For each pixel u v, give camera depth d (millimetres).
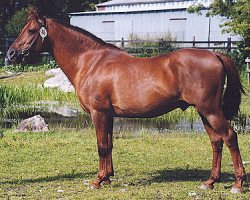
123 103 7625
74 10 44281
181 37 31062
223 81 7395
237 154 7457
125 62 7719
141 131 14016
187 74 7332
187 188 7879
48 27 8047
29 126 13820
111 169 8156
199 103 7340
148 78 7512
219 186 7906
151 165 9750
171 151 11062
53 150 11117
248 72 23141
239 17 24109
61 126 14625
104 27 35062
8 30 33031
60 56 8070
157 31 32125
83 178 8773
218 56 7453
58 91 20516
